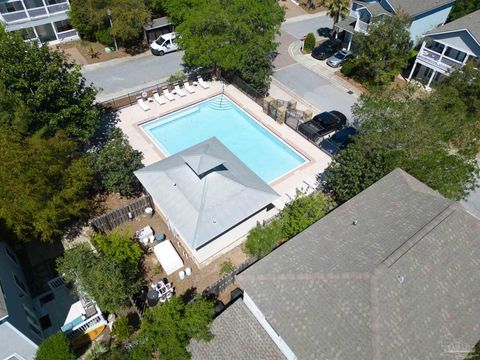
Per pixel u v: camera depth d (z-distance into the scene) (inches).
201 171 783.7
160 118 1244.5
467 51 1286.9
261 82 1300.4
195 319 597.0
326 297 534.6
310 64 1587.1
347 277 539.2
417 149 852.6
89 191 951.6
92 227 841.5
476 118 1063.0
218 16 1228.5
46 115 891.4
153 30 1649.9
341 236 636.7
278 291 559.8
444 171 810.8
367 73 1461.6
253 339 607.2
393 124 876.6
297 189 927.7
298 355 500.1
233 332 614.9
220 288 740.7
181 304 621.6
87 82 1413.6
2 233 761.0
